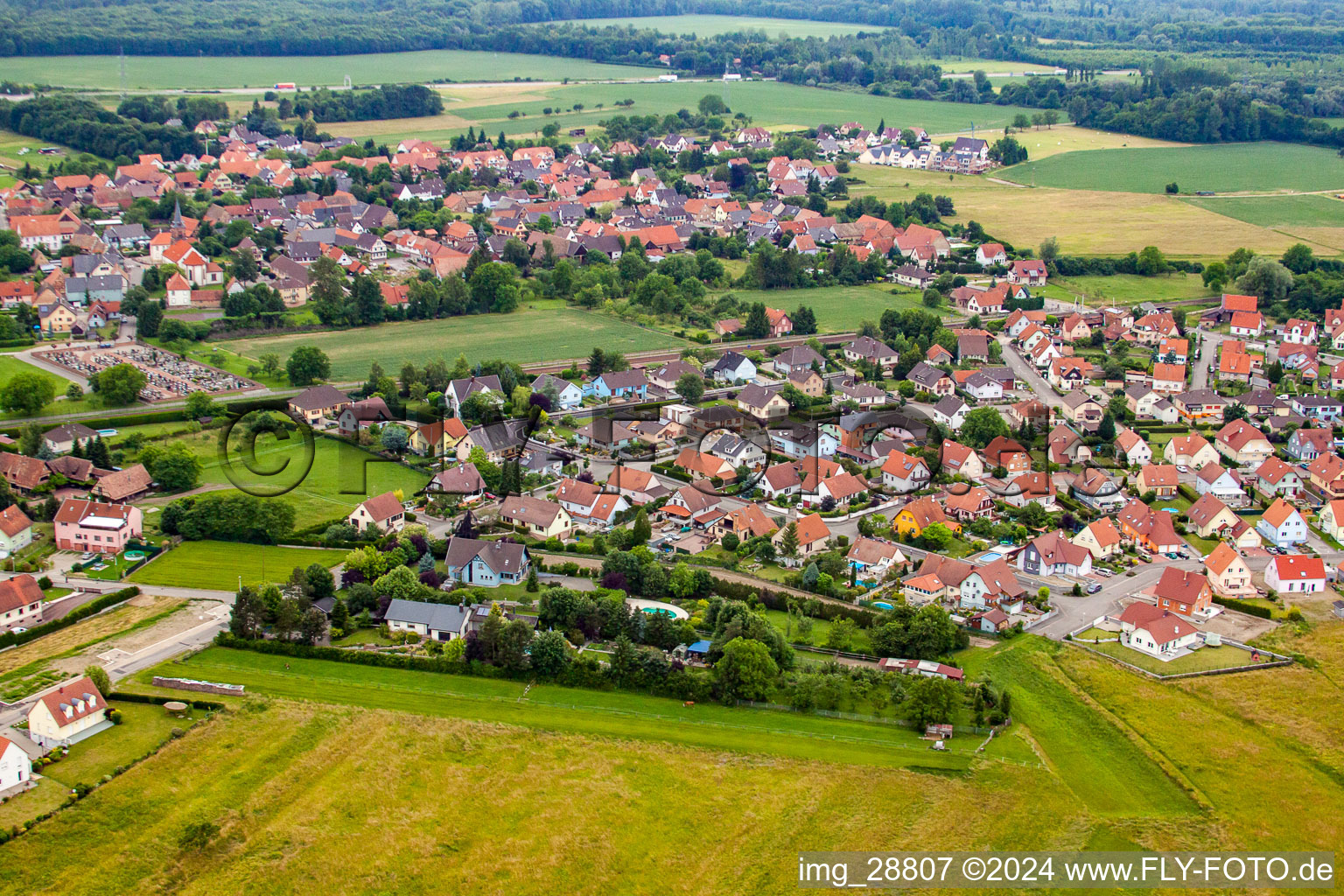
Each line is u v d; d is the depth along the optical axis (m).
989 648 155.25
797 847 116.62
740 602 156.75
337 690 140.88
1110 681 147.12
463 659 146.75
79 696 129.50
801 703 139.00
